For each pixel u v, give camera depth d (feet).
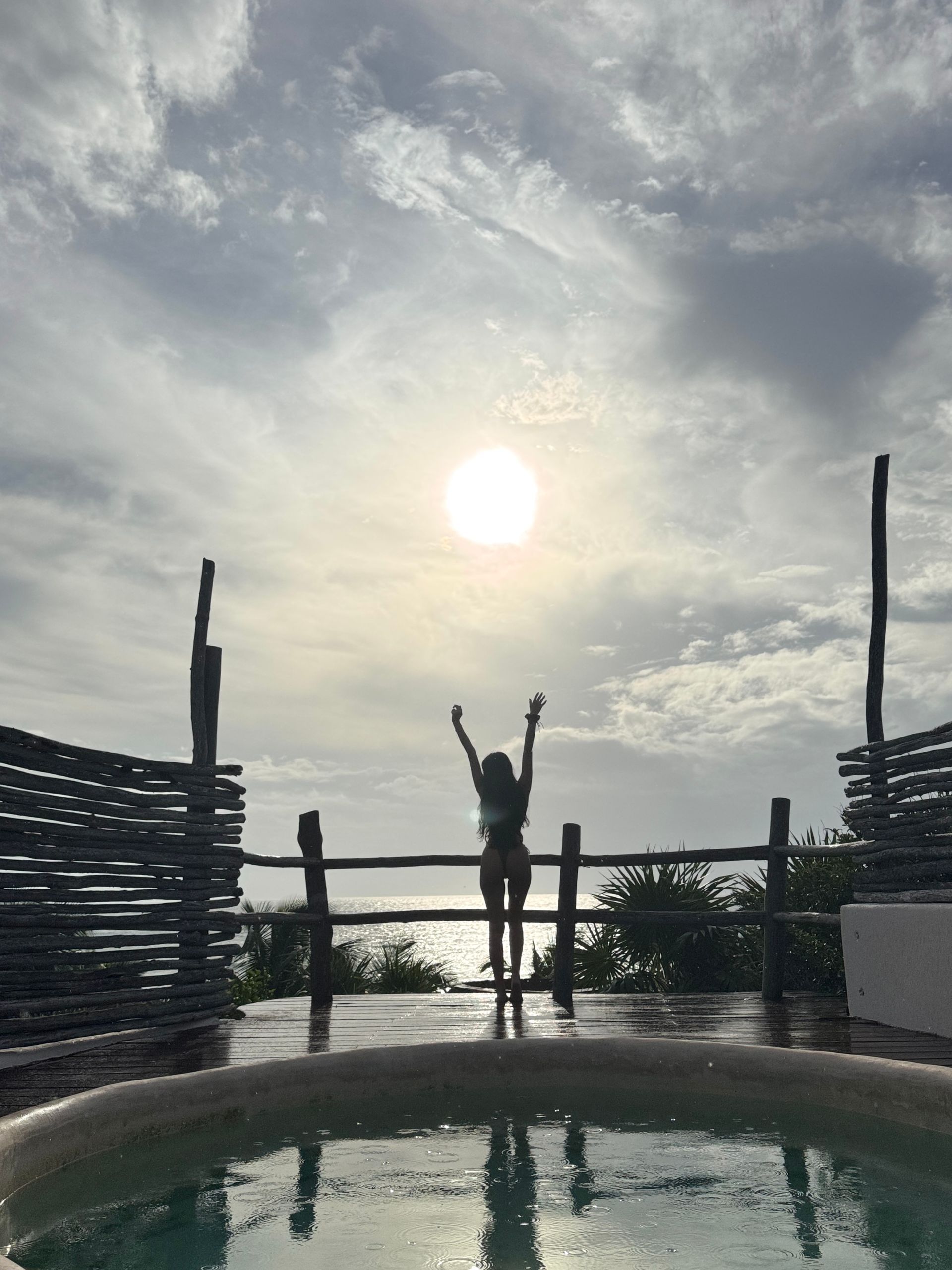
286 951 34.65
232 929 20.11
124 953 17.78
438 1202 8.43
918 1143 9.93
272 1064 11.57
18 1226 7.89
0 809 15.89
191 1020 18.65
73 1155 9.33
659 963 28.43
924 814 18.39
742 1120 11.03
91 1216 8.15
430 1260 7.13
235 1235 7.69
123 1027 17.31
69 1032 16.15
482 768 21.39
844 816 20.56
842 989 25.34
